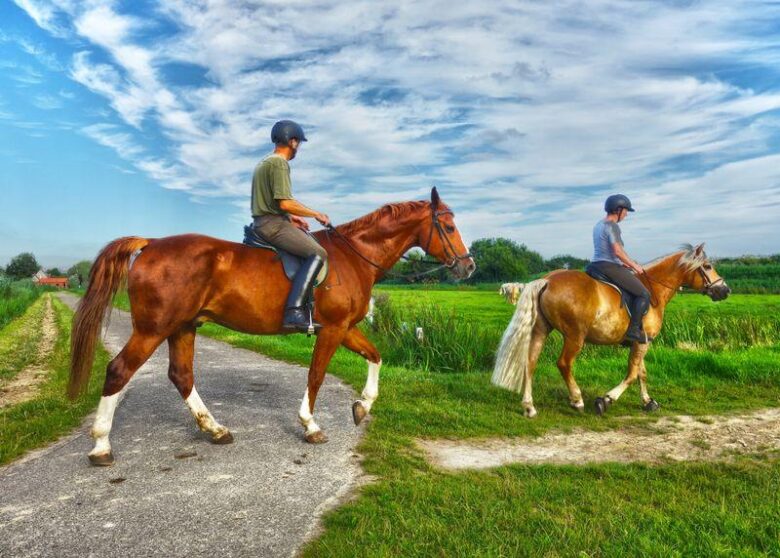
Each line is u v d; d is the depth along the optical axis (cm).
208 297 469
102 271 444
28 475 420
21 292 3962
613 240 664
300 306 474
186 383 502
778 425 631
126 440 511
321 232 542
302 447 504
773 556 312
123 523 343
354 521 346
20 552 305
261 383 803
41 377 955
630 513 368
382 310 1405
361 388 765
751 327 1296
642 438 584
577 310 648
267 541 325
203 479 420
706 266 715
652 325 703
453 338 1111
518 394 759
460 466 480
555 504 385
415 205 567
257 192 494
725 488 422
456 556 304
